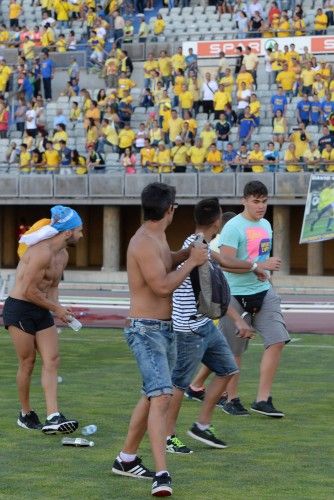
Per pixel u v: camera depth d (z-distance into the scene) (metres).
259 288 22.47
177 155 63.84
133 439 17.53
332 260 70.12
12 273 60.88
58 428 20.86
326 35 68.75
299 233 70.31
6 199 66.31
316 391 26.16
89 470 18.14
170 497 16.47
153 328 16.95
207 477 17.73
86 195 64.94
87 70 74.62
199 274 17.89
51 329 21.17
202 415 19.92
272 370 22.80
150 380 16.72
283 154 62.94
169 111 66.12
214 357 19.67
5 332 38.69
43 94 73.19
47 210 72.94
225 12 76.00
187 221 72.50
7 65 75.62
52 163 66.56
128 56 73.75
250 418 22.73
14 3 80.50
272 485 17.22
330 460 18.98
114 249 65.25
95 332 38.97
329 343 35.62
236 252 22.33
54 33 77.00
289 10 73.69
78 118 70.06
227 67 68.94
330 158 61.00
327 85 65.81
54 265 21.06
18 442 20.31
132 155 65.12
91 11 78.25
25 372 21.34
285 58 68.12
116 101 69.69
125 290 61.47
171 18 76.62
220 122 64.69
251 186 22.28
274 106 65.81
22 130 71.38
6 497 16.45
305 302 51.78
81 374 29.03
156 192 16.86
